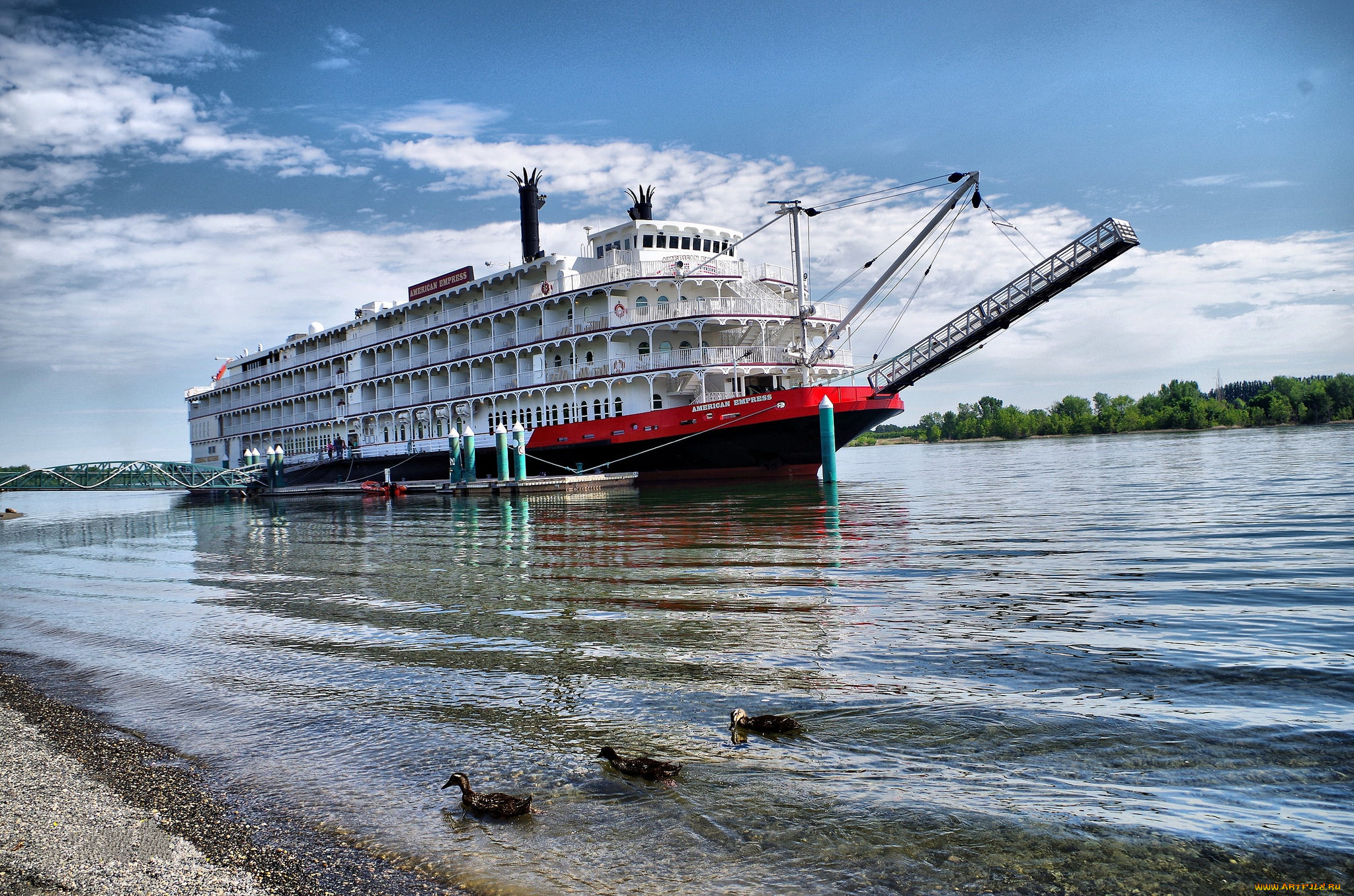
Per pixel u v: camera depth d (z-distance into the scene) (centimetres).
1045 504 2922
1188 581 1436
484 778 761
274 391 7906
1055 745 768
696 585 1606
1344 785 669
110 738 923
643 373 4394
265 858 648
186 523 4456
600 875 596
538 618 1383
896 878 575
